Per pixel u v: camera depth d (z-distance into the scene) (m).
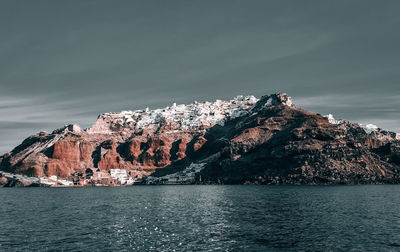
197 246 101.44
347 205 196.00
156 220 150.38
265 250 96.19
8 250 99.50
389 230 119.94
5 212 188.62
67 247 102.00
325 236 111.56
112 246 102.56
